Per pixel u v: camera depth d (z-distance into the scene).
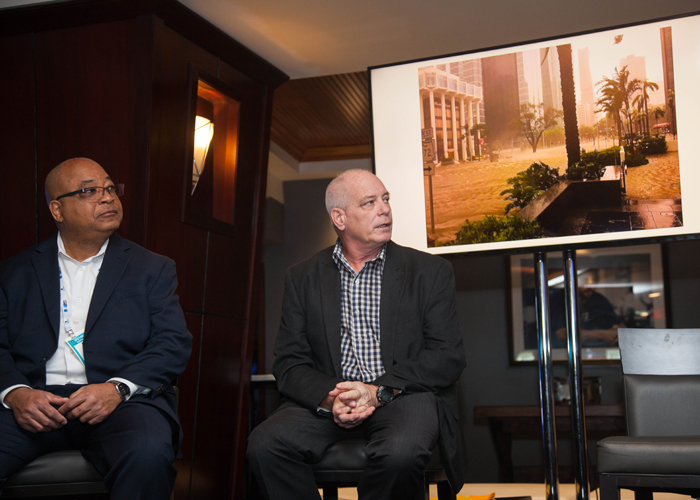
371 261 2.19
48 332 1.98
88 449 1.78
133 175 2.71
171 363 1.95
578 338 2.81
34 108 2.89
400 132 3.16
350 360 2.11
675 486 1.66
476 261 4.95
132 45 2.78
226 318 3.20
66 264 2.10
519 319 4.81
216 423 3.06
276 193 6.62
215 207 3.17
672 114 2.74
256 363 6.45
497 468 4.67
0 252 2.86
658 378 2.25
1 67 2.95
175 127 2.89
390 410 1.91
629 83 2.81
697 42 2.73
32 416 1.75
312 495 1.85
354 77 4.75
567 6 3.13
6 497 1.73
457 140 3.07
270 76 3.60
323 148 6.32
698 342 2.31
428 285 2.12
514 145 2.97
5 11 2.84
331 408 1.93
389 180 3.16
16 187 2.88
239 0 2.97
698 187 2.69
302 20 3.16
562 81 2.91
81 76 2.84
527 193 2.94
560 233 2.88
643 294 4.70
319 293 2.19
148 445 1.69
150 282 2.08
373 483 1.76
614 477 1.71
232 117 3.34
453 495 1.99
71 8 2.80
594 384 4.38
